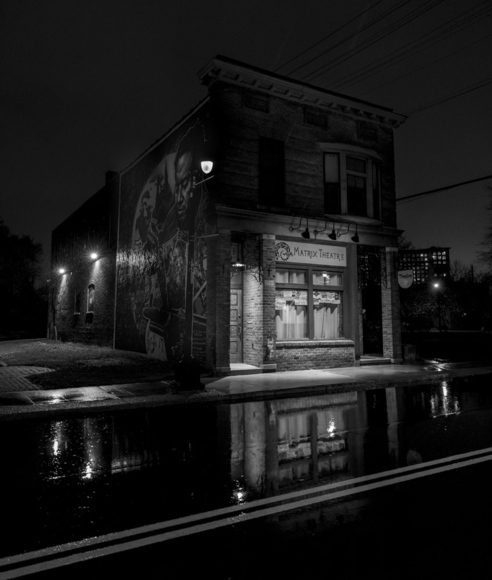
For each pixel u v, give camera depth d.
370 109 17.31
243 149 15.02
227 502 4.75
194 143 16.09
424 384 14.01
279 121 15.74
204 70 14.84
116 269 23.08
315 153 16.42
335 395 11.96
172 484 5.33
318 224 15.91
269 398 11.48
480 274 59.53
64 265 32.28
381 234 17.61
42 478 5.56
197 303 15.29
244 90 15.18
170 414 9.54
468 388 13.16
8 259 47.50
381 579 3.29
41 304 52.06
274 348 15.13
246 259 15.92
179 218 16.81
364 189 17.52
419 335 37.25
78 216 29.61
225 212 14.37
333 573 3.36
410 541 3.85
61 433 7.91
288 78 15.51
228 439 7.47
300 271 16.41
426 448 6.81
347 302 17.16
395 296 17.97
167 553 3.66
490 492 4.95
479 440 7.27
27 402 9.98
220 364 14.17
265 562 3.52
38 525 4.21
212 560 3.55
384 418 9.06
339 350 16.61
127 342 21.41
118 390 11.50
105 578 3.31
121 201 22.89
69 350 23.03
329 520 4.26
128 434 7.83
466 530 4.05
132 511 4.53
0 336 45.00
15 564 3.51
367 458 6.32
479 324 66.19
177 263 16.84
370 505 4.61
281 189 15.78
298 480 5.44
